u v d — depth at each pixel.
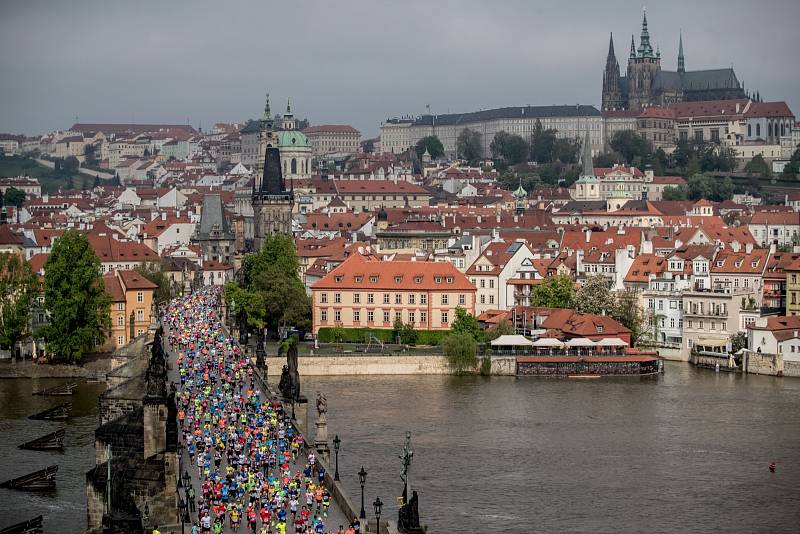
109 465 188.25
